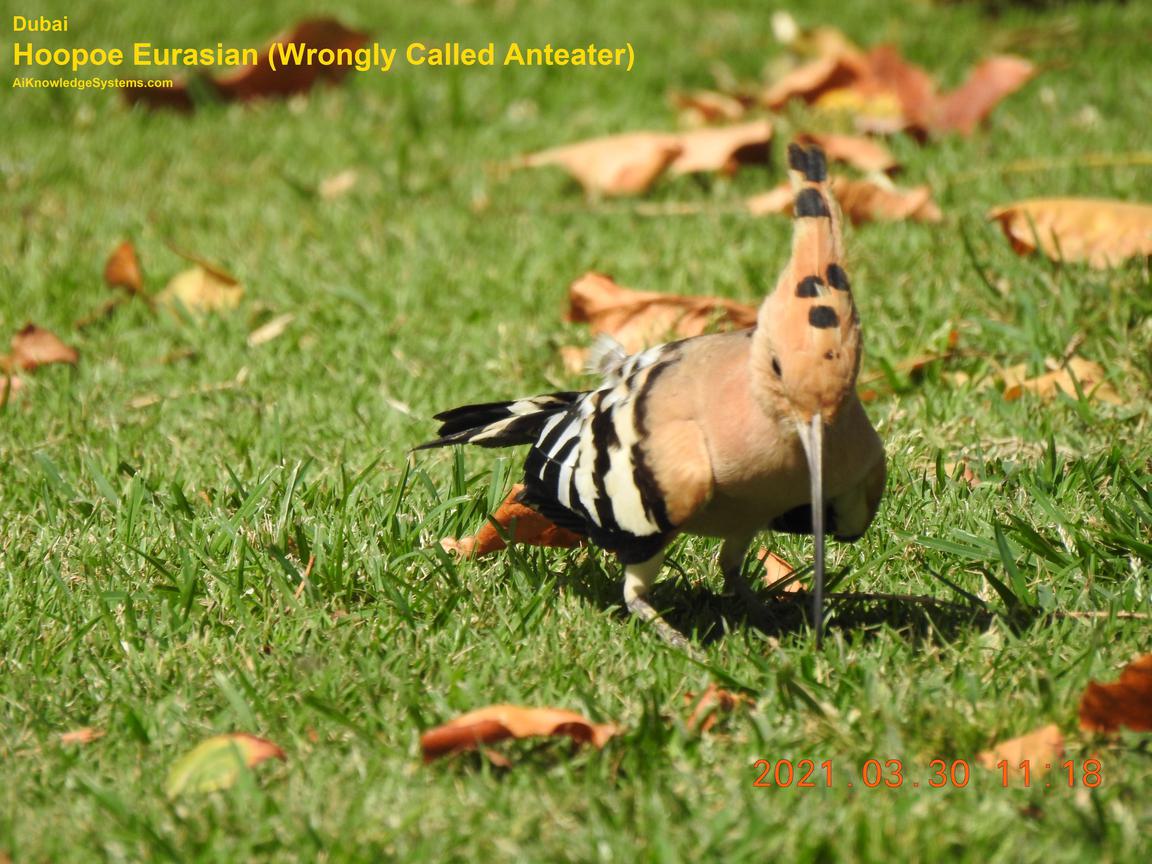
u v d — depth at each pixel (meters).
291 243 14.39
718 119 17.11
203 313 12.83
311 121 18.31
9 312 12.91
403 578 8.62
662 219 14.67
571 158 15.34
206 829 6.25
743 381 7.46
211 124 18.38
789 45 19.55
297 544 8.87
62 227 14.98
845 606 8.44
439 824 6.22
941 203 14.07
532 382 11.52
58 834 6.19
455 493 9.50
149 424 10.88
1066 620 7.75
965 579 8.55
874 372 11.13
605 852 5.98
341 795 6.45
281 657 7.77
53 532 9.20
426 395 11.28
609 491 7.84
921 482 9.54
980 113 16.09
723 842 6.05
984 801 6.26
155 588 8.41
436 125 18.14
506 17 21.64
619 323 11.69
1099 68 18.16
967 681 7.15
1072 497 9.21
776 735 6.84
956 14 20.72
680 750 6.79
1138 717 6.68
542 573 8.73
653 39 20.20
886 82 16.97
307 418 10.95
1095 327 11.20
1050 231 12.02
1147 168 14.42
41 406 11.28
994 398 10.56
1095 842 5.94
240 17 21.53
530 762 6.74
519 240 14.27
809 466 7.39
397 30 21.11
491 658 7.69
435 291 13.11
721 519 8.02
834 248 7.21
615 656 7.78
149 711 7.25
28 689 7.47
